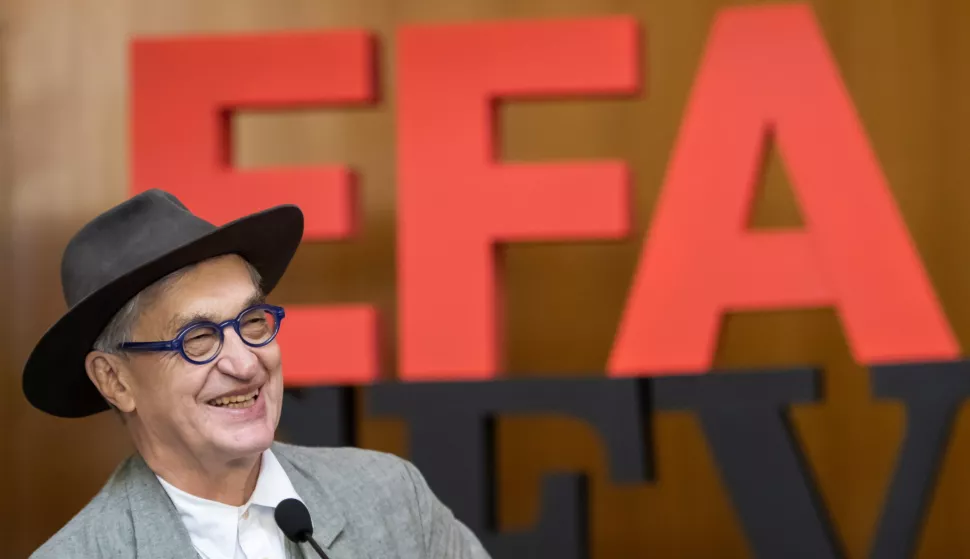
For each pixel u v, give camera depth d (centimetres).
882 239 481
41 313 632
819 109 489
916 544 471
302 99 524
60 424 632
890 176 577
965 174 573
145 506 236
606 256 597
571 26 503
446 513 275
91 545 230
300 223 250
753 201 498
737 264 491
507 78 506
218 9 620
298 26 613
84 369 247
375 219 609
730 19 498
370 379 509
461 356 504
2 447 633
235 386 232
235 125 615
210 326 232
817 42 491
